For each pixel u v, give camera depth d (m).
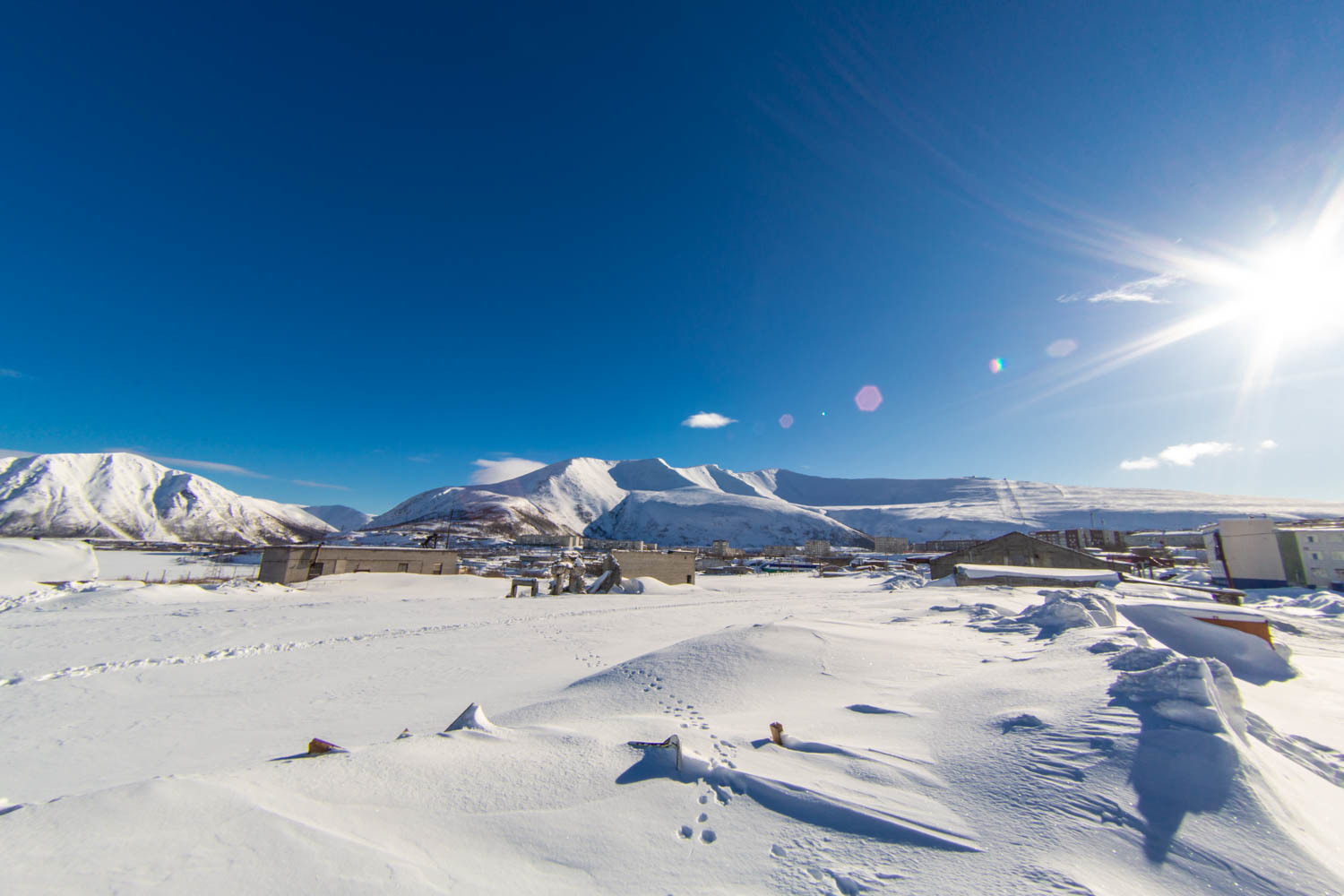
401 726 9.85
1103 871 3.56
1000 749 5.25
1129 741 4.82
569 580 46.81
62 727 10.27
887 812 4.37
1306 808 4.41
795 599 37.03
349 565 48.19
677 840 4.09
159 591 32.03
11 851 3.25
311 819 3.93
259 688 13.21
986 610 17.48
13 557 40.53
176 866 3.24
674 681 9.72
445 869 3.58
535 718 8.83
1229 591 26.28
